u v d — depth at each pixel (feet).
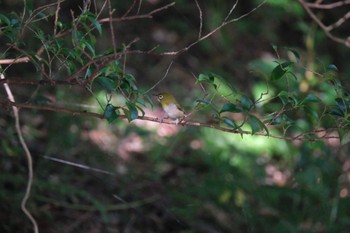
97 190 31.60
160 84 42.55
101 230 29.71
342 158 37.11
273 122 17.63
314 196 33.78
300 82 37.01
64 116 32.94
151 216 31.53
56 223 28.68
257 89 38.34
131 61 43.70
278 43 50.93
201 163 36.04
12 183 28.96
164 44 46.39
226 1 51.37
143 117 16.55
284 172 36.73
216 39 48.55
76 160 31.96
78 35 16.62
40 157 30.40
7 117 30.04
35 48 28.99
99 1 43.19
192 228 31.45
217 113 16.65
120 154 34.86
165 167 35.47
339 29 52.95
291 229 32.04
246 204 32.50
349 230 33.65
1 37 34.65
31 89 34.17
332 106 17.43
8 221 27.43
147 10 48.11
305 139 17.37
